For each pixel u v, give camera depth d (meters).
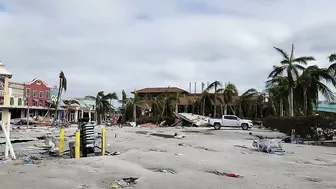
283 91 42.47
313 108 41.28
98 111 72.19
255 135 32.50
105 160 12.22
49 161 12.28
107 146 18.20
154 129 44.03
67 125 48.59
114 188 8.37
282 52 38.41
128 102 71.06
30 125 49.03
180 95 73.00
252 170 11.36
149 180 9.29
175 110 68.88
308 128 29.23
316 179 9.98
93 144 14.66
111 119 73.56
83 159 12.45
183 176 9.93
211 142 23.08
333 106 45.81
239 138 28.41
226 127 46.75
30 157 13.28
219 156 14.87
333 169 12.03
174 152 15.97
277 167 12.22
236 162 13.14
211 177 9.86
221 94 65.44
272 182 9.38
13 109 59.31
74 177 9.46
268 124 38.94
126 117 71.06
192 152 16.17
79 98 93.69
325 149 20.34
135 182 9.05
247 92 68.62
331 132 27.89
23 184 8.49
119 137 25.91
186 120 57.72
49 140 18.81
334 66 30.92
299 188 8.69
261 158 14.55
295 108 43.28
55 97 73.38
